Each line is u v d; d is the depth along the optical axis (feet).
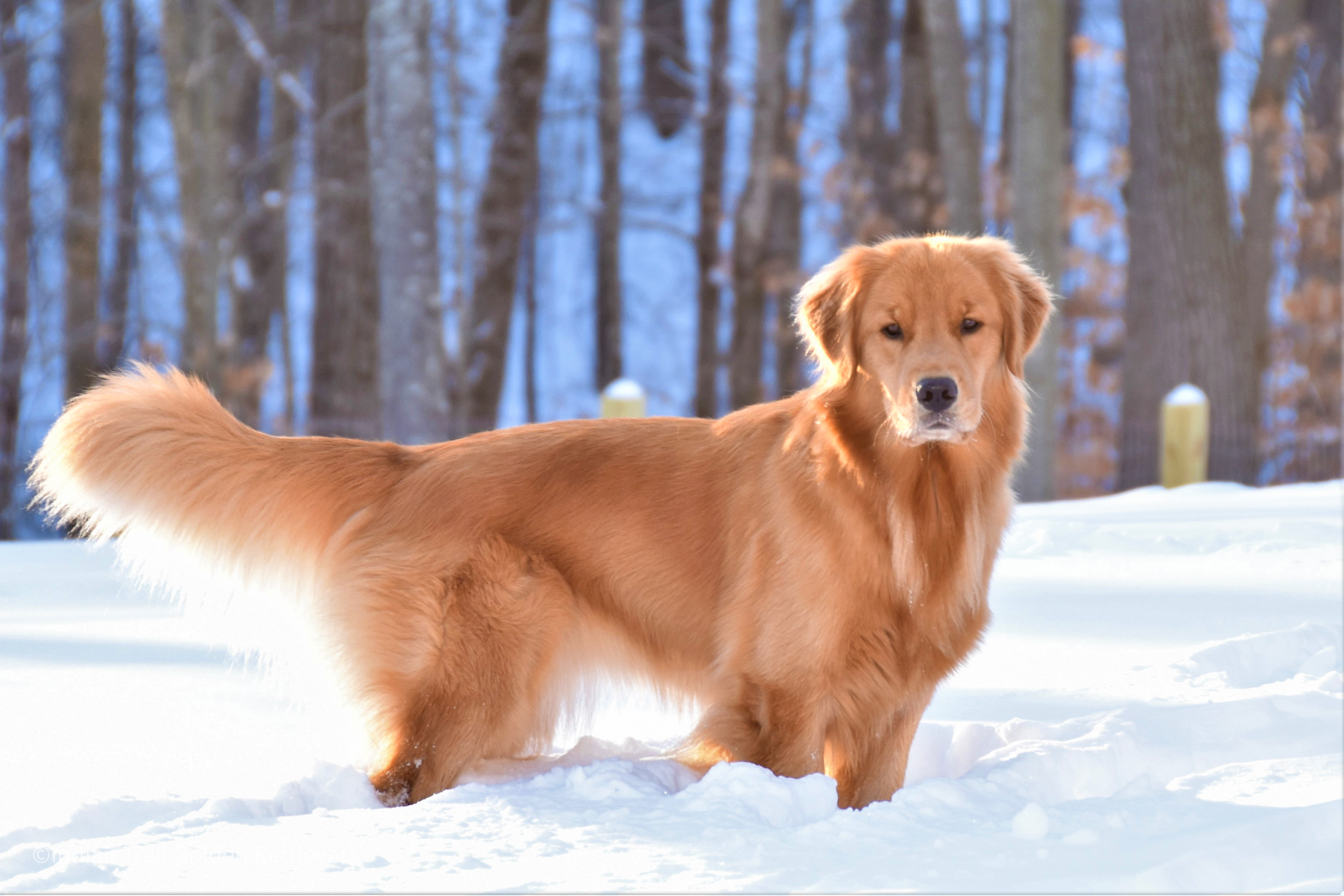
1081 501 37.24
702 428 14.75
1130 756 12.89
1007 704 15.66
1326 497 34.53
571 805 10.53
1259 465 48.91
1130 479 48.70
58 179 74.90
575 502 14.01
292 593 14.60
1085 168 100.27
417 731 13.20
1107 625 19.92
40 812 10.78
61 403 75.82
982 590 13.89
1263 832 9.50
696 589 13.94
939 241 14.44
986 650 18.63
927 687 13.64
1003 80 96.02
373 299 69.72
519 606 13.48
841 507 13.19
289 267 91.35
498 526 13.75
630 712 16.70
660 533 13.99
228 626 15.07
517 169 84.07
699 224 100.37
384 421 45.32
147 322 76.95
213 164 64.34
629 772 11.86
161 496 14.43
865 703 13.41
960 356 13.23
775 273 86.38
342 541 14.19
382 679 13.46
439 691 13.29
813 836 9.53
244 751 13.19
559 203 101.76
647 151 107.65
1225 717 14.24
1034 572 24.93
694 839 9.43
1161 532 28.19
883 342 13.48
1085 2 101.30
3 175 73.20
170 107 60.80
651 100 94.94
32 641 18.93
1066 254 88.74
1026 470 45.88
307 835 9.53
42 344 74.59
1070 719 14.74
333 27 71.26
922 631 13.38
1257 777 11.75
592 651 14.14
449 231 86.58
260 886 8.23
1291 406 80.38
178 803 10.93
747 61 88.07
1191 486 38.60
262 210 76.02
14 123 72.64
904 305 13.52
